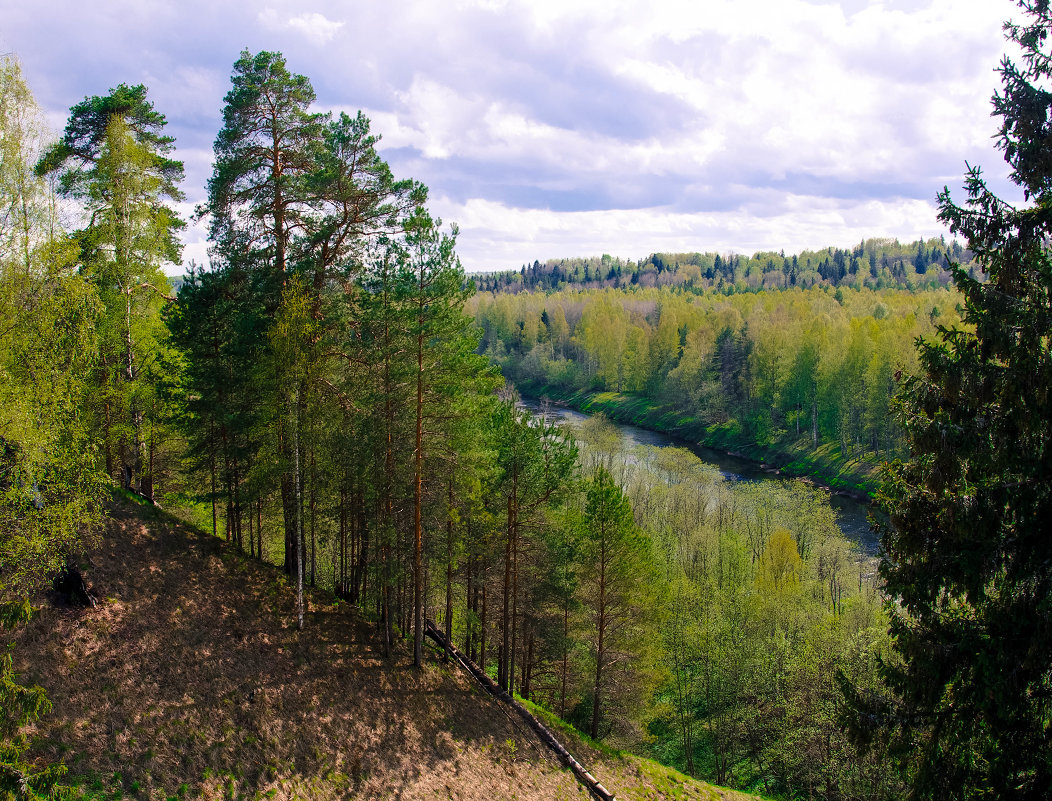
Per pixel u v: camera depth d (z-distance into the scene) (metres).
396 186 20.77
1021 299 10.21
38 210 13.98
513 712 23.42
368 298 19.56
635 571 25.94
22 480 12.83
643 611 26.67
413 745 18.33
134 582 17.59
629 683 26.72
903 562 11.57
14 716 9.77
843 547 43.41
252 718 15.72
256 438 21.19
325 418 20.42
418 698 20.50
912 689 10.94
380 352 19.84
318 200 20.56
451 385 19.70
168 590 18.12
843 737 24.62
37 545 12.95
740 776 30.66
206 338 21.67
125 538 18.98
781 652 30.97
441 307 19.14
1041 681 10.03
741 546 43.25
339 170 19.83
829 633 28.59
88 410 19.59
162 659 15.80
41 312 13.41
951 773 10.73
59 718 12.96
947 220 11.20
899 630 11.73
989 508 10.25
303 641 19.64
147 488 23.48
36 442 12.70
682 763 31.67
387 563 20.94
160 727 14.02
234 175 20.23
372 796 15.78
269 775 14.59
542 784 20.08
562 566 26.12
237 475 23.28
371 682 19.78
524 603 27.70
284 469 19.59
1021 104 10.29
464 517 24.52
